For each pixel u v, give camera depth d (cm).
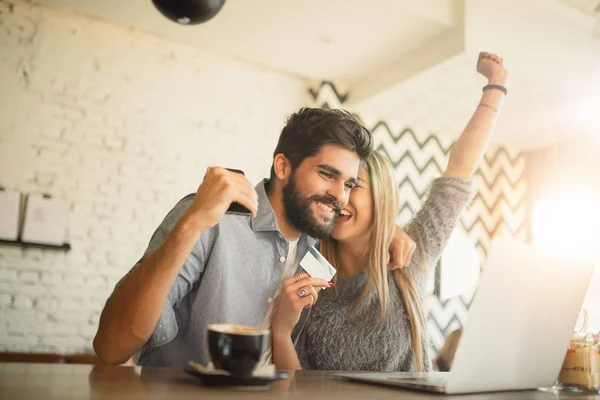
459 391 78
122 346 106
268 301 147
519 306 85
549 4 318
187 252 107
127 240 319
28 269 296
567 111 374
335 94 385
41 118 304
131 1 299
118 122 323
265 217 151
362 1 276
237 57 359
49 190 303
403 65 333
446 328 409
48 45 309
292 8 287
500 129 425
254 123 361
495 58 217
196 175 340
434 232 199
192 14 118
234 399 62
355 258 183
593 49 332
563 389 102
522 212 466
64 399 56
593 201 416
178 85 341
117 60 326
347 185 166
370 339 171
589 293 403
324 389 75
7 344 287
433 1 290
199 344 136
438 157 427
